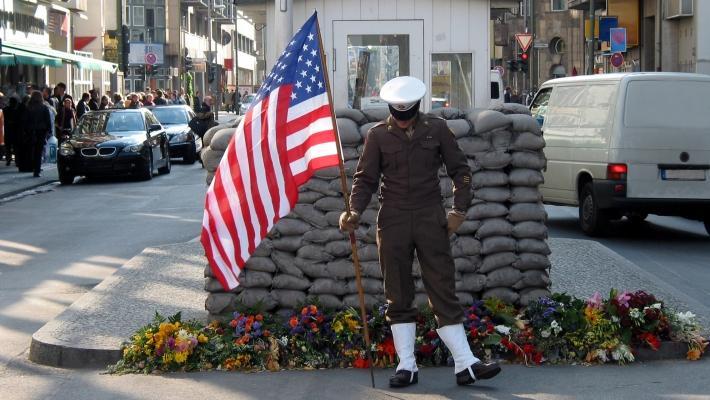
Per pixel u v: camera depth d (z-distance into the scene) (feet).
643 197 48.21
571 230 53.52
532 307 26.13
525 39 152.46
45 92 102.78
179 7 257.55
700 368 24.75
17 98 98.68
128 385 23.77
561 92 53.42
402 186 22.47
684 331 25.98
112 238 50.31
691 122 48.34
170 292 32.71
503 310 26.45
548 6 246.06
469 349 23.00
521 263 27.25
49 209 64.64
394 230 22.53
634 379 23.79
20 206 66.90
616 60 117.29
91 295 32.17
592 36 122.42
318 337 25.35
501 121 27.14
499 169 27.22
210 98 128.67
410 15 44.52
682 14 129.80
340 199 26.81
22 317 32.24
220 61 323.98
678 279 38.73
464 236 27.17
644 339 25.55
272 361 24.91
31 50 104.22
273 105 23.72
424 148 22.49
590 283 33.68
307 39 23.81
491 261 27.12
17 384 24.07
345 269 26.78
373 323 25.31
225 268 24.07
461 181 22.67
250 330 25.43
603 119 49.32
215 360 25.02
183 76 257.34
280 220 26.86
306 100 23.73
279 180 23.72
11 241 49.83
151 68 203.72
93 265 42.32
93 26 183.62
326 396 22.58
